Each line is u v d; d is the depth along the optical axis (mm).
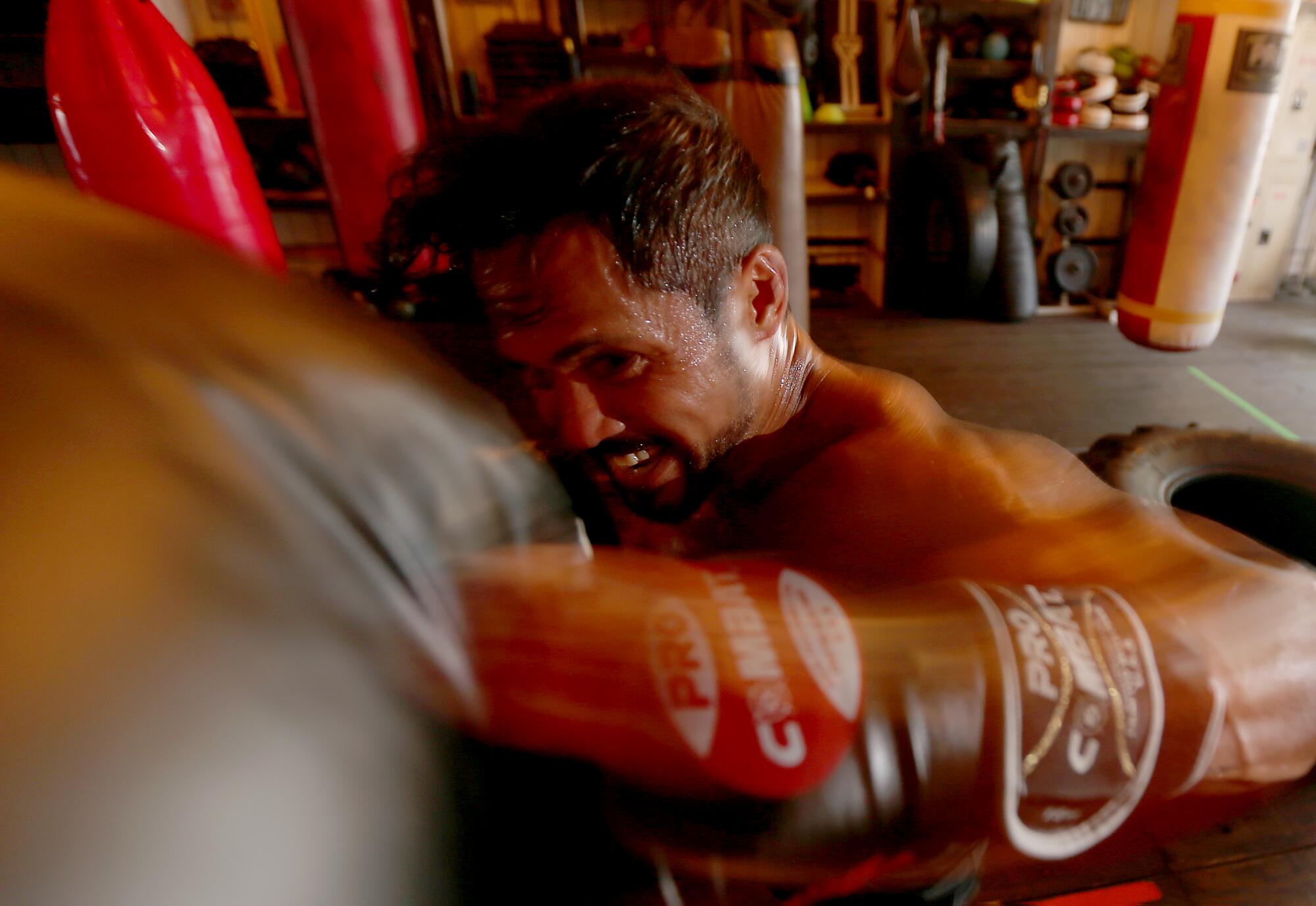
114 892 105
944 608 395
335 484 187
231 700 133
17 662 117
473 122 546
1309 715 424
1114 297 5652
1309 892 1244
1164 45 5309
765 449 640
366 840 149
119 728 117
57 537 132
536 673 252
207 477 157
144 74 1533
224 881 118
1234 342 4773
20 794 106
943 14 4895
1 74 4188
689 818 298
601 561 329
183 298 183
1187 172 2701
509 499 266
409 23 4625
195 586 140
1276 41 2484
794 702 320
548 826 239
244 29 4809
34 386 151
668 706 294
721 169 544
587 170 482
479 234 511
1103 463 2246
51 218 190
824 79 5320
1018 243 5016
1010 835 353
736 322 585
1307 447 2203
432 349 265
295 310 209
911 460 584
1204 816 421
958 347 4695
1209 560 498
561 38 4527
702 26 2715
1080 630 396
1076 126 5074
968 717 348
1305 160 5352
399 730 172
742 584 361
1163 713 381
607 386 556
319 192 4887
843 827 322
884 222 5352
